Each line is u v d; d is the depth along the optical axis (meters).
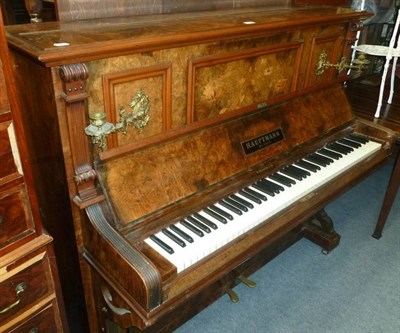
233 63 1.44
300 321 1.88
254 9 1.92
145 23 1.40
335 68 1.97
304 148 1.79
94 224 1.15
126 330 1.39
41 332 1.24
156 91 1.24
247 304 1.97
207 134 1.46
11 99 0.91
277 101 1.70
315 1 2.34
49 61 0.94
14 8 2.33
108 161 1.20
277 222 1.44
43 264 1.15
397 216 2.71
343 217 2.69
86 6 1.45
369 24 3.01
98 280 1.32
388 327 1.85
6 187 0.97
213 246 1.24
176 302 1.15
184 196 1.35
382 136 2.00
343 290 2.07
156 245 1.22
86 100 1.08
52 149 1.16
